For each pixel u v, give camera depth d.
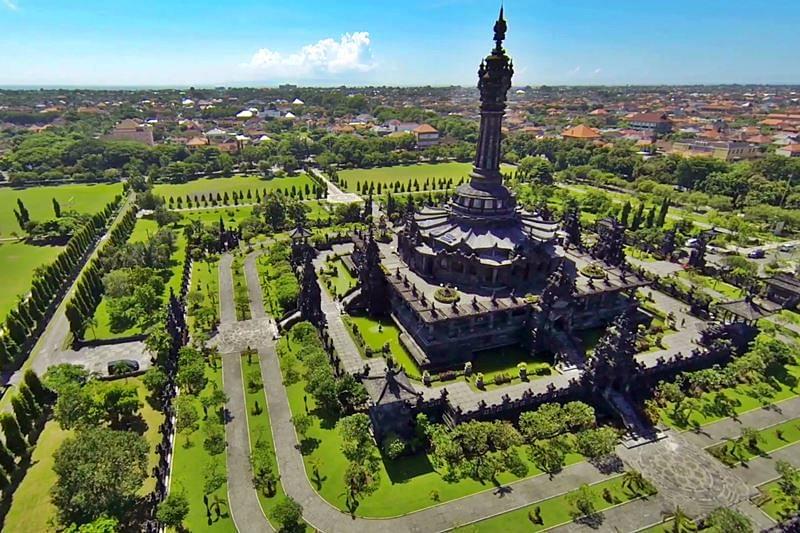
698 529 53.19
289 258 128.12
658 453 64.81
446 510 55.41
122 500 52.12
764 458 63.94
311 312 93.31
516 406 70.56
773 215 165.75
